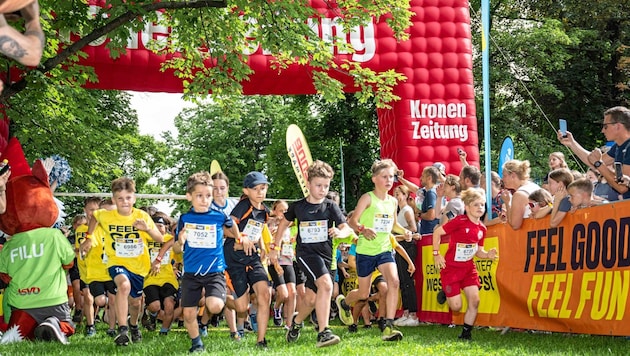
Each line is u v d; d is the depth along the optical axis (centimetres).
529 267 767
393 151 1598
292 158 1266
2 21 237
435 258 770
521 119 3195
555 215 714
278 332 1015
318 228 729
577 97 3191
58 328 805
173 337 932
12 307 819
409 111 1555
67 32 1202
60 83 1463
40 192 838
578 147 811
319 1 1545
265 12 1185
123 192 814
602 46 3045
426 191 998
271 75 1523
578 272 689
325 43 1248
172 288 995
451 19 1590
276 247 753
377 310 1102
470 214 757
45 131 1716
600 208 662
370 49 1545
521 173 799
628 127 714
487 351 644
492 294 839
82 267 1016
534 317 755
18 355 667
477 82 3033
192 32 1291
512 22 3222
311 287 743
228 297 877
